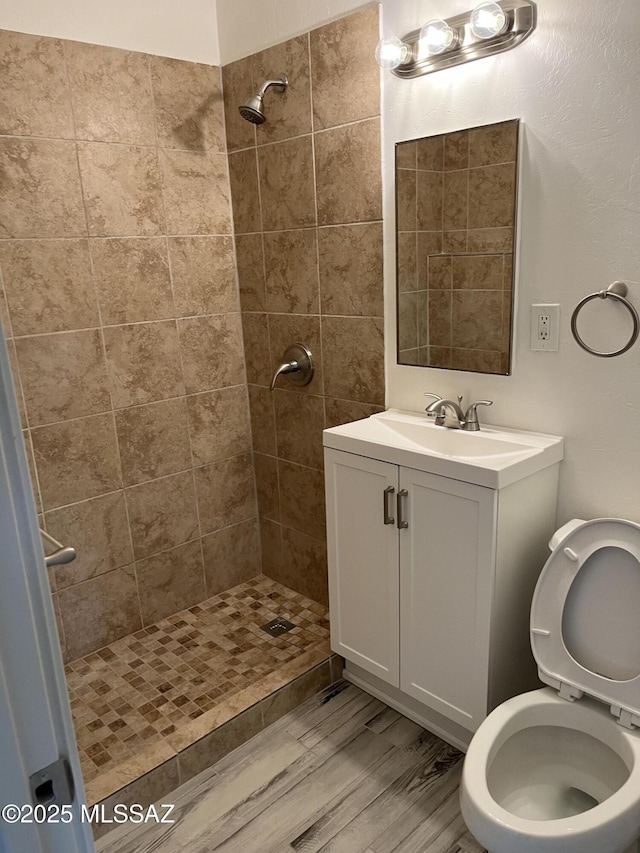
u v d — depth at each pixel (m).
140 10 2.26
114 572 2.51
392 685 2.12
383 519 1.94
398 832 1.71
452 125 1.87
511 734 1.58
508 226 1.80
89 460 2.38
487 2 1.66
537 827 1.27
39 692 0.53
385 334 2.20
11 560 0.50
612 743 1.53
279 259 2.49
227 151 2.58
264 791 1.87
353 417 2.39
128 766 1.85
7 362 0.47
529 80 1.69
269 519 2.90
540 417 1.87
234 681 2.28
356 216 2.18
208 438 2.72
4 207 2.06
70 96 2.13
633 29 1.50
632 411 1.69
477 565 1.72
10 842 0.54
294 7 2.18
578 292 1.72
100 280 2.30
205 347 2.65
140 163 2.34
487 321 1.92
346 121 2.12
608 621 1.58
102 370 2.36
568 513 1.88
